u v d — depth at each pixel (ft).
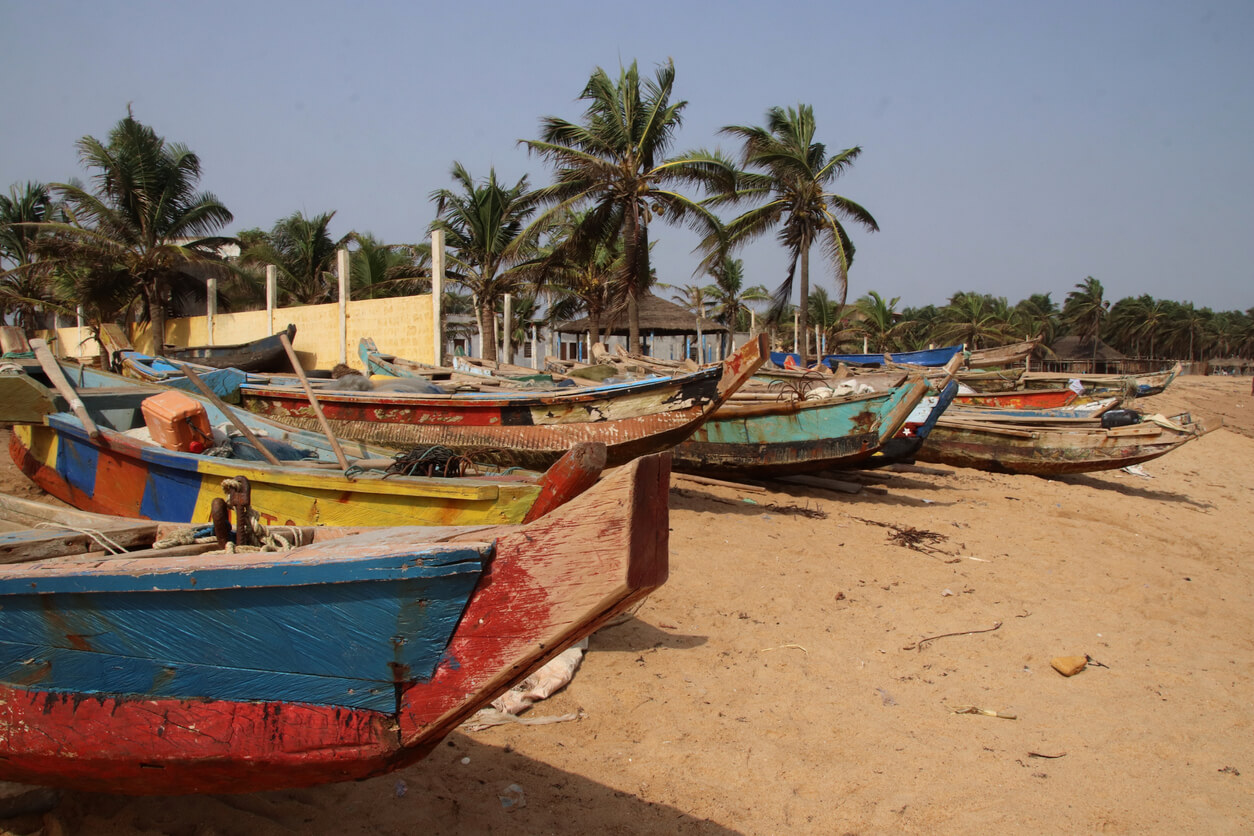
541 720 16.78
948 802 15.07
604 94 78.74
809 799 14.87
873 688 19.70
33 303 102.37
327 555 9.73
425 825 12.94
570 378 53.57
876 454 42.96
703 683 19.04
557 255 85.51
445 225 95.91
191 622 10.19
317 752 9.96
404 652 9.58
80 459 25.88
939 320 280.10
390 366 52.85
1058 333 334.65
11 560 12.39
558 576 9.04
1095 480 56.65
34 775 11.04
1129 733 18.31
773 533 31.96
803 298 104.42
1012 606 26.40
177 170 87.86
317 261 113.80
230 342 83.10
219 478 21.58
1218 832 14.69
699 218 79.15
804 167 96.22
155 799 12.68
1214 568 34.91
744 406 39.88
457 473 19.76
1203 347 342.03
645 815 13.89
